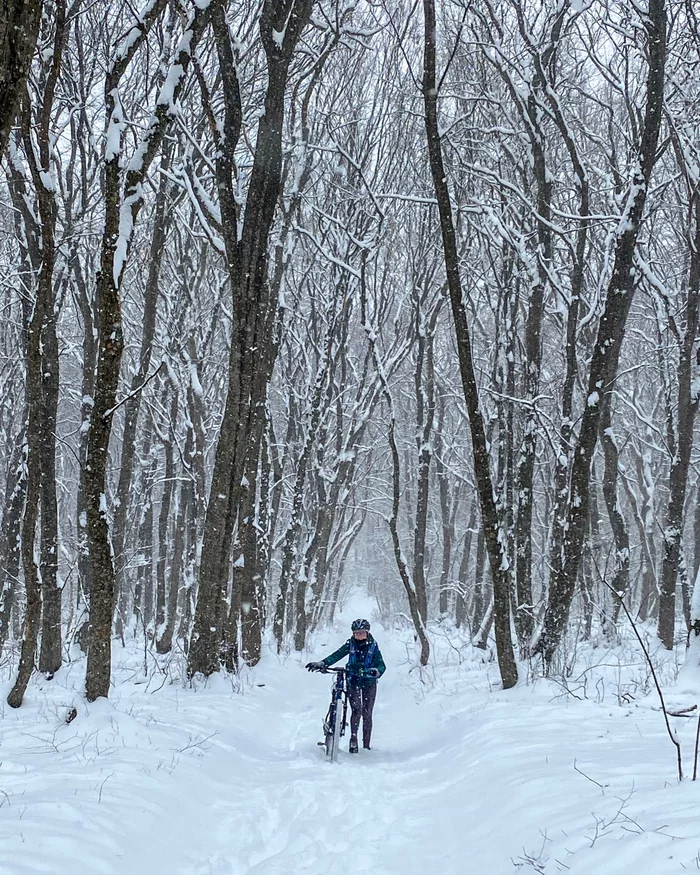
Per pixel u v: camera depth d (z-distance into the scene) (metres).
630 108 14.01
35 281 12.16
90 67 13.59
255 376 12.92
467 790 6.13
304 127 16.11
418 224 21.84
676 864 3.29
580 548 11.11
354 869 4.69
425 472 21.56
